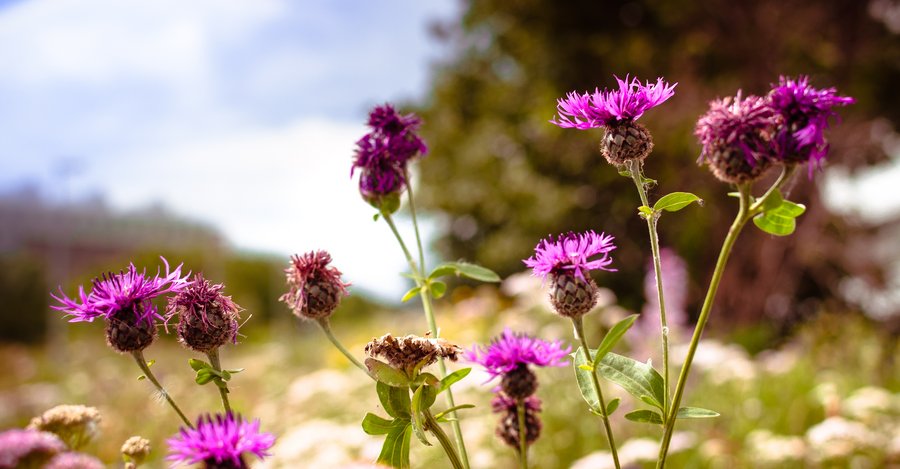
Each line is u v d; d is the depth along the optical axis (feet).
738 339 36.42
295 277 5.52
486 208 53.26
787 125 4.47
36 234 89.71
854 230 42.96
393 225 6.69
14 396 29.04
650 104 5.23
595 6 44.39
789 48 42.32
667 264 21.42
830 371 24.56
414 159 6.84
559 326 20.59
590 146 43.06
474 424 14.23
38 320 86.79
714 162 4.64
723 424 18.33
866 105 40.55
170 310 5.14
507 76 53.11
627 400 16.78
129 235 90.68
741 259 42.09
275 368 30.73
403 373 5.02
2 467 4.07
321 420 17.03
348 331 44.68
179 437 3.59
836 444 13.53
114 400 24.00
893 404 17.66
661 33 43.39
